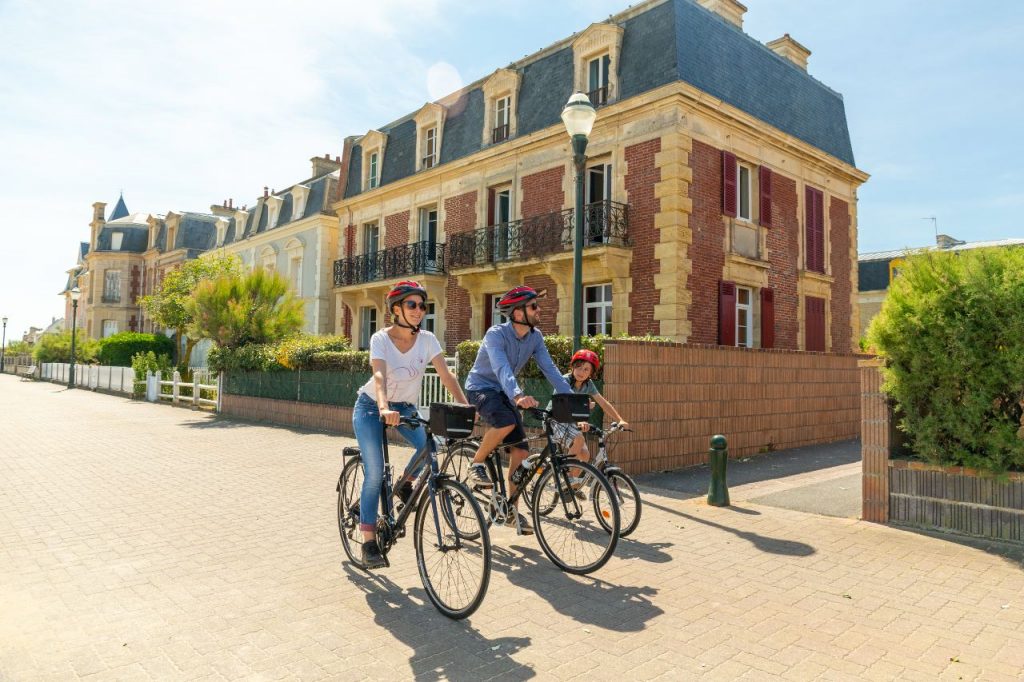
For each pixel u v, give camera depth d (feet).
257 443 40.22
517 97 57.16
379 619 12.44
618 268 47.32
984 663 10.61
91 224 190.19
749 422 34.35
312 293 86.99
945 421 17.70
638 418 28.60
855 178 62.34
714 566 15.64
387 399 13.79
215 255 93.71
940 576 14.82
